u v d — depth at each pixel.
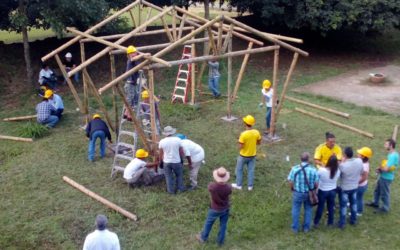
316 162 9.82
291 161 12.44
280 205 10.26
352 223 9.60
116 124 13.97
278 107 13.81
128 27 22.69
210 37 11.82
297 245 8.97
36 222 9.77
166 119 15.44
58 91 18.28
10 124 15.23
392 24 22.12
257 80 20.09
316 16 21.50
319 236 9.23
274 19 22.72
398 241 9.08
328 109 16.14
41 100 17.23
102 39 13.30
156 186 11.14
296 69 21.83
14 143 13.78
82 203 10.45
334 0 21.83
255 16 26.45
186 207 10.23
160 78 19.88
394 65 22.67
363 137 13.93
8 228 9.58
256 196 10.62
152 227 9.55
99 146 13.50
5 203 10.52
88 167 12.20
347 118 15.52
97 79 19.50
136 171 10.88
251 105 16.84
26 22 17.02
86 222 9.72
